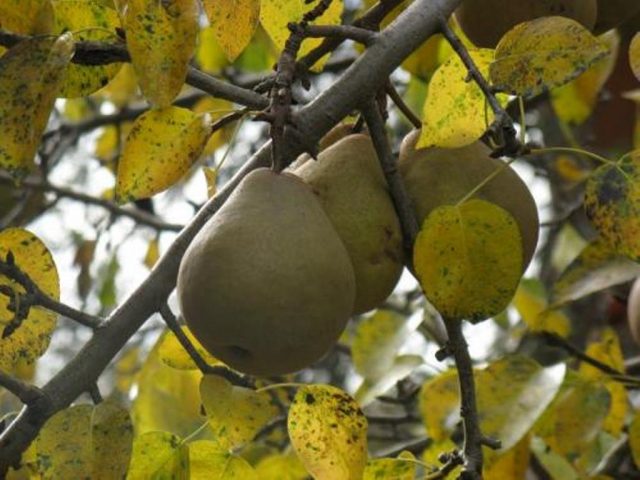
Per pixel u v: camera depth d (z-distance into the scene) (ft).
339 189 3.54
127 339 3.59
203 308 3.29
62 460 3.41
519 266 3.46
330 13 3.85
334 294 3.31
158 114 3.53
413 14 3.59
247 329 3.28
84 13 3.60
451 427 4.47
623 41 4.76
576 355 4.68
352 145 3.60
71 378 3.54
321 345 3.33
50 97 3.35
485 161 3.63
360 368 4.69
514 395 4.03
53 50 3.38
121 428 3.43
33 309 3.63
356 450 3.62
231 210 3.33
